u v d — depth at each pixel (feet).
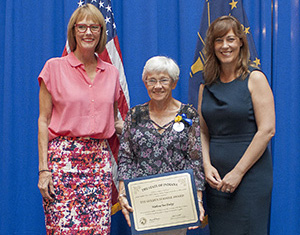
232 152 6.59
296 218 9.13
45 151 6.56
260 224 6.52
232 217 6.63
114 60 8.73
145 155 6.09
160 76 5.92
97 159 6.72
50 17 9.01
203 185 6.14
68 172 6.47
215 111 6.73
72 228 6.43
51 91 6.58
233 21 6.57
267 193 6.57
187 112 6.24
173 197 5.89
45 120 6.68
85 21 6.56
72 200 6.47
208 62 6.96
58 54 9.23
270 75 8.96
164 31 9.29
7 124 8.96
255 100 6.45
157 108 6.24
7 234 8.96
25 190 9.08
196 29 9.18
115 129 7.33
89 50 6.70
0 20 9.22
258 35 9.10
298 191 9.12
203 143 7.13
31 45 9.16
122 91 8.70
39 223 9.07
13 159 9.08
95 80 6.84
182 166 6.14
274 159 9.06
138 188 5.91
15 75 9.13
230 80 6.79
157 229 5.88
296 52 9.11
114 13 9.26
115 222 9.09
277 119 9.06
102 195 6.71
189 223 5.88
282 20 9.12
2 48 9.22
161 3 9.27
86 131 6.54
